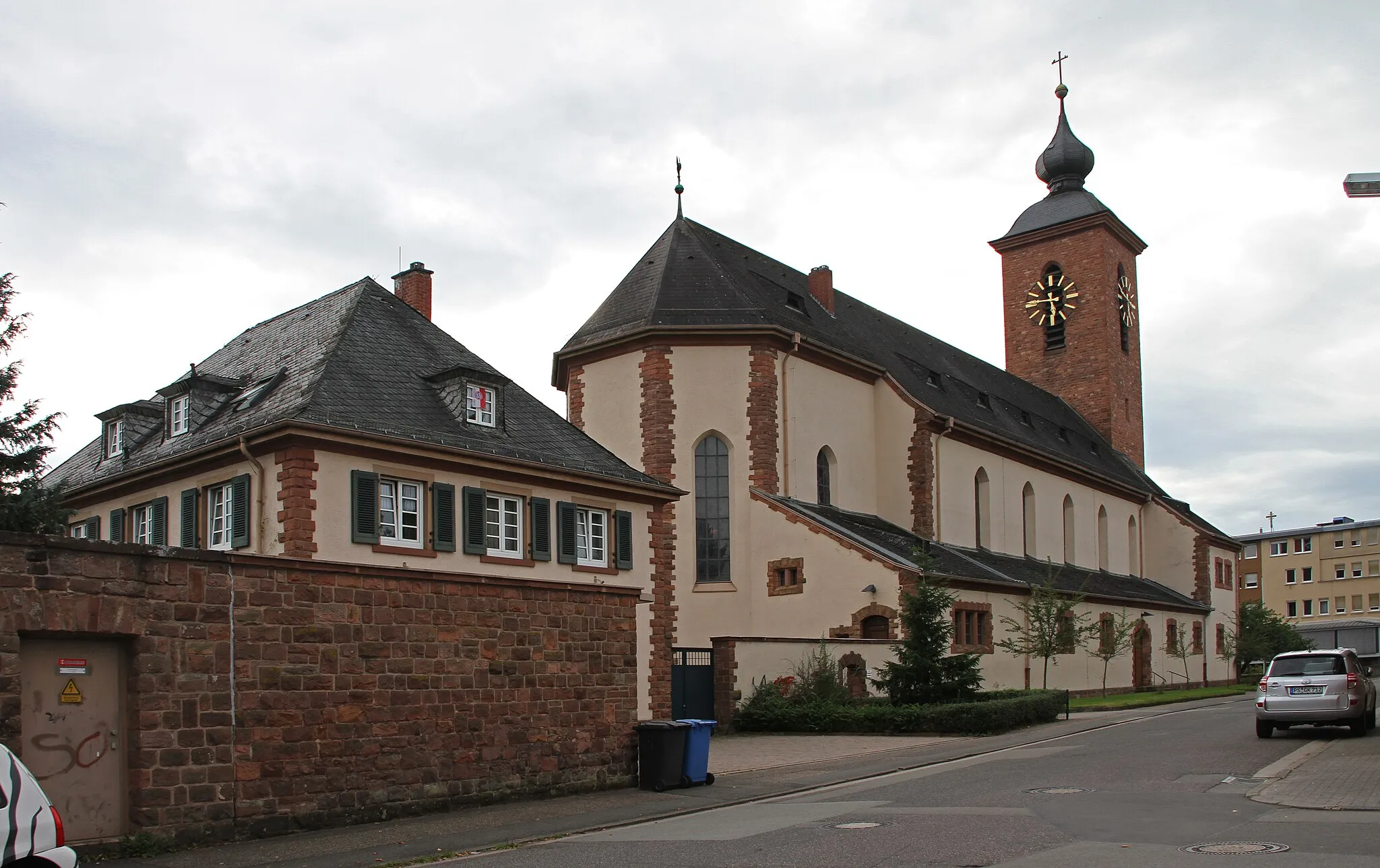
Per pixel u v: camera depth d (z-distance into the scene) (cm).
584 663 2050
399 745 1731
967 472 5009
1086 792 1822
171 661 1489
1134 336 7650
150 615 1475
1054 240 7481
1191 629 6519
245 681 1560
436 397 2917
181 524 2828
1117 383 7325
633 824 1698
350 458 2586
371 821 1678
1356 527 11350
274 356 3114
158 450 3016
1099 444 7012
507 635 1917
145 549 1477
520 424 3123
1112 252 7425
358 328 2983
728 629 4009
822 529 3875
